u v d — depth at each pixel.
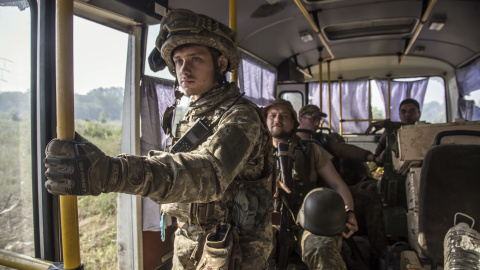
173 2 2.55
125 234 2.37
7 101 1.62
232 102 1.39
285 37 4.13
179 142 1.33
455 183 1.69
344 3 3.27
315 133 3.66
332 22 3.75
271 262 2.28
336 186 2.55
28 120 1.69
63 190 0.79
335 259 1.91
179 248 1.53
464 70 4.81
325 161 2.64
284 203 2.24
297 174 2.45
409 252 2.27
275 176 1.60
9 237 1.64
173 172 0.90
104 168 0.82
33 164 1.71
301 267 2.20
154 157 0.95
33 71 1.69
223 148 1.05
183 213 1.45
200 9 2.82
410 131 2.38
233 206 1.38
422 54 5.05
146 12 2.05
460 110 4.92
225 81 1.55
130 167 0.85
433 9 3.45
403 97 5.66
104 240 2.38
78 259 1.08
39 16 1.67
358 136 5.57
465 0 3.16
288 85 5.59
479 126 2.21
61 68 0.96
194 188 0.93
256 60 4.38
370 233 2.81
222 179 0.99
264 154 1.47
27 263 1.35
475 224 1.64
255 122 1.25
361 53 5.11
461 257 1.25
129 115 2.35
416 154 2.34
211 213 1.37
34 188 1.71
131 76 2.33
